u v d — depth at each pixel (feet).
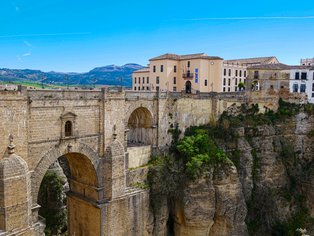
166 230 162.09
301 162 211.00
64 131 119.75
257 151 194.90
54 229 164.14
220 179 163.02
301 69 235.20
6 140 102.99
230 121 193.06
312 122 211.41
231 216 164.35
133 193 143.84
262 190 189.88
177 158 167.53
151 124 163.43
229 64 284.61
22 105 106.32
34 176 112.47
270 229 185.26
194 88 264.93
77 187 144.15
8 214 100.37
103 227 133.80
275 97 213.46
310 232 195.21
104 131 133.69
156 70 275.80
